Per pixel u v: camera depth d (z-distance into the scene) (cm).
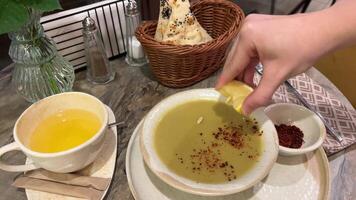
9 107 36
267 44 24
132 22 40
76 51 39
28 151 24
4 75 41
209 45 35
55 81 35
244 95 27
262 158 25
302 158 29
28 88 35
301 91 36
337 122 32
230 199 26
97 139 25
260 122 28
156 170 24
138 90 38
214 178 24
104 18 39
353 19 22
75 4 41
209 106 30
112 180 28
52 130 27
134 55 41
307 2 106
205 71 38
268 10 112
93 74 39
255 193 26
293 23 23
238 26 37
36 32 31
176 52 34
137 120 34
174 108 30
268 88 24
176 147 27
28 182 26
